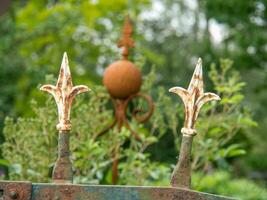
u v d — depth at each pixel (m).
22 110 9.87
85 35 10.55
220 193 5.20
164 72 16.62
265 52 12.88
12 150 3.94
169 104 4.05
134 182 3.75
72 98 2.17
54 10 10.09
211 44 13.45
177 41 18.41
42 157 3.58
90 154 3.55
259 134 13.67
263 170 12.63
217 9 12.97
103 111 3.96
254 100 15.59
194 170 4.18
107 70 3.90
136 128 3.85
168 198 2.10
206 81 11.58
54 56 10.34
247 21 12.90
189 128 2.14
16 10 11.41
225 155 3.83
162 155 6.49
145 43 17.84
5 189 2.08
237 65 12.94
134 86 3.86
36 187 2.09
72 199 2.10
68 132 2.16
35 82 9.91
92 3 9.96
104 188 2.11
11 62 10.56
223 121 3.87
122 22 10.28
